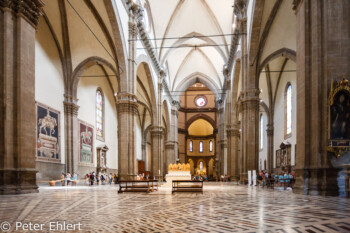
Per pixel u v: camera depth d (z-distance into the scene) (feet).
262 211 21.06
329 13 32.86
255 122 66.08
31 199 29.86
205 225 16.20
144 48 89.04
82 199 31.68
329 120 31.58
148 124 150.51
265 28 63.16
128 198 33.88
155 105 112.57
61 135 71.92
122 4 68.74
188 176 65.87
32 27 38.47
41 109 62.69
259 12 60.34
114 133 107.86
